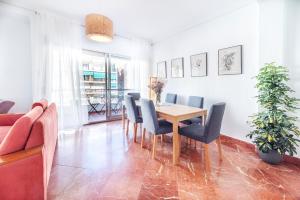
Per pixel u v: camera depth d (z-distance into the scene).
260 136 2.27
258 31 2.59
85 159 2.29
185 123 3.10
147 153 2.52
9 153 1.18
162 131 2.36
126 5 2.96
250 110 2.78
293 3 2.16
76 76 3.78
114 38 4.61
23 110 3.33
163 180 1.81
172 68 4.51
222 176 1.90
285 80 2.08
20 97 3.29
